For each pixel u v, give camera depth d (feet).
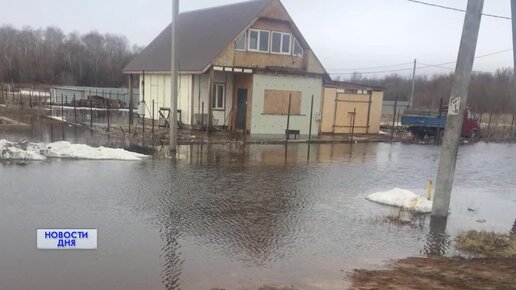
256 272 20.24
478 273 20.66
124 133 68.13
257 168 46.75
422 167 54.34
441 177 31.07
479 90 234.58
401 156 63.93
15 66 272.31
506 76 248.73
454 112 30.35
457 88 30.09
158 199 31.65
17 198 29.96
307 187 38.81
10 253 21.13
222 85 83.92
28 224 25.04
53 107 127.75
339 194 36.76
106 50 339.16
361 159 58.65
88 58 304.50
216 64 75.25
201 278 19.29
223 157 52.90
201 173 42.06
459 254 24.00
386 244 25.12
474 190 42.55
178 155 52.21
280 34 81.87
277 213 30.09
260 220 28.27
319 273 20.43
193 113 80.79
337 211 31.37
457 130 30.45
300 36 83.15
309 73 84.38
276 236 25.45
